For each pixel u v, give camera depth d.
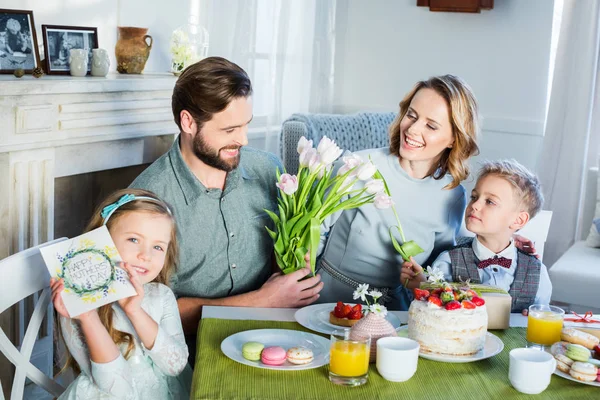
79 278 1.50
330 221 2.04
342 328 1.64
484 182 1.96
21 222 2.51
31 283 1.66
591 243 3.89
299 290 1.88
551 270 3.44
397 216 2.04
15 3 2.70
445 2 4.42
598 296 3.35
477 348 1.57
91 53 2.94
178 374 1.64
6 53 2.57
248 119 1.84
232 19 3.79
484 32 4.50
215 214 1.95
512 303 2.02
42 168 2.56
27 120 2.42
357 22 4.84
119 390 1.55
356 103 4.92
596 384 1.47
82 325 1.52
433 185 2.04
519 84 4.45
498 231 1.97
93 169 2.80
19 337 2.59
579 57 4.16
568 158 4.23
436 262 2.03
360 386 1.43
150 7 3.39
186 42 3.19
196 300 1.92
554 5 4.33
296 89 4.28
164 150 3.14
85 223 3.05
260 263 2.04
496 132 4.53
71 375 2.31
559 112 4.25
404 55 4.75
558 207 4.27
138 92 2.88
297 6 4.20
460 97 1.91
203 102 1.78
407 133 1.95
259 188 2.04
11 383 2.61
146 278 1.64
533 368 1.41
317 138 3.60
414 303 1.60
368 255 2.07
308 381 1.44
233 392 1.38
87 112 2.65
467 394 1.41
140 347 1.66
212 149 1.84
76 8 2.98
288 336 1.64
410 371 1.45
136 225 1.63
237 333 1.64
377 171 1.98
